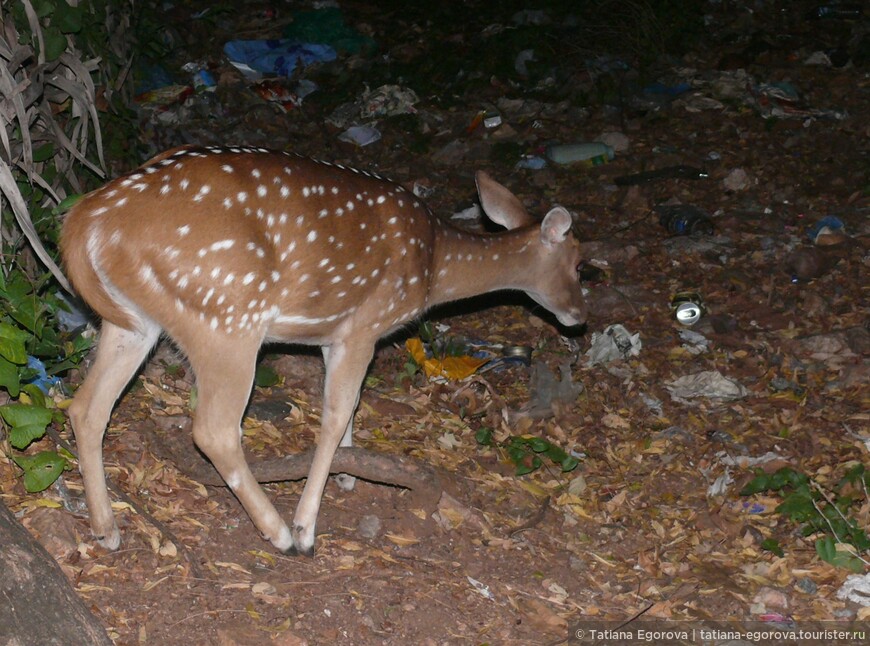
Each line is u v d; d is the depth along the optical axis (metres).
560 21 6.39
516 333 4.49
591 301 4.64
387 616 3.36
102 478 3.32
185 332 3.28
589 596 3.56
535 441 3.97
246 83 5.72
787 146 5.61
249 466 3.60
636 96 5.92
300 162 3.39
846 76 6.16
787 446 4.10
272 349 4.09
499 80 5.98
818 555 3.73
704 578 3.65
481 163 5.44
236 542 3.44
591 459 4.01
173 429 3.67
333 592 3.38
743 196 5.28
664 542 3.76
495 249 3.79
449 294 3.77
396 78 5.97
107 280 3.23
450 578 3.50
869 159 5.52
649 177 5.35
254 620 3.26
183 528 3.44
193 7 6.19
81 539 3.33
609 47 6.23
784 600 3.60
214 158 3.29
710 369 4.39
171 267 3.23
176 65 5.71
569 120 5.75
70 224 3.22
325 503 3.64
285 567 3.42
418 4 6.63
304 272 3.36
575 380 4.30
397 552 3.54
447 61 6.05
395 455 3.74
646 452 4.05
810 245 4.94
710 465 4.02
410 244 3.52
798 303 4.68
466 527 3.66
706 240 4.96
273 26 6.21
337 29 6.21
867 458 4.04
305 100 5.79
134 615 3.21
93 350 3.80
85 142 3.85
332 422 3.48
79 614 3.08
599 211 5.16
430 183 5.28
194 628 3.22
